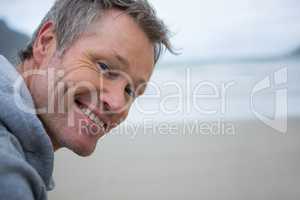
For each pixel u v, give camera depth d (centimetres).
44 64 98
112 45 96
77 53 96
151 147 349
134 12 99
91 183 289
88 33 96
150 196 277
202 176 304
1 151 69
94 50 96
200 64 726
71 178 293
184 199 274
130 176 298
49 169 88
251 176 306
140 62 100
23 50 104
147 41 101
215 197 281
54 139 99
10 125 81
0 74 86
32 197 68
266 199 279
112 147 347
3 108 81
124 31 97
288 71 661
